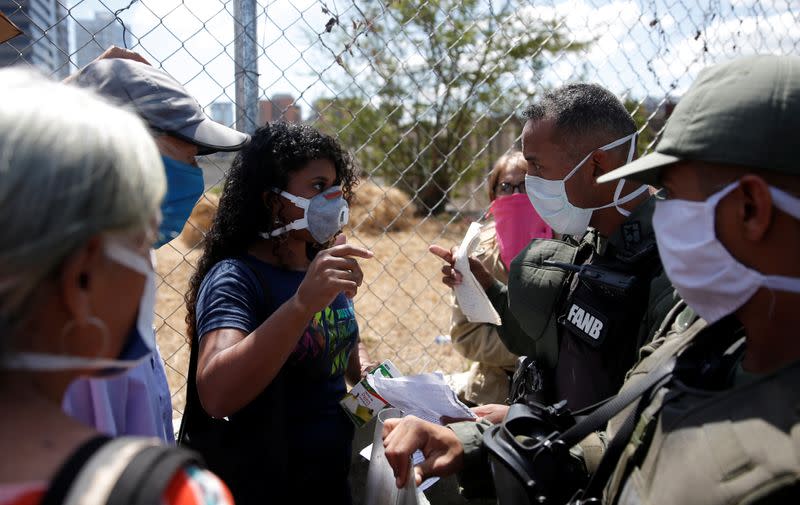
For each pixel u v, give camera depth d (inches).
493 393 109.3
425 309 268.1
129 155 33.1
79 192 30.6
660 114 138.3
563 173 77.0
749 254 43.4
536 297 77.9
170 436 66.4
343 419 78.7
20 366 31.8
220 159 95.8
